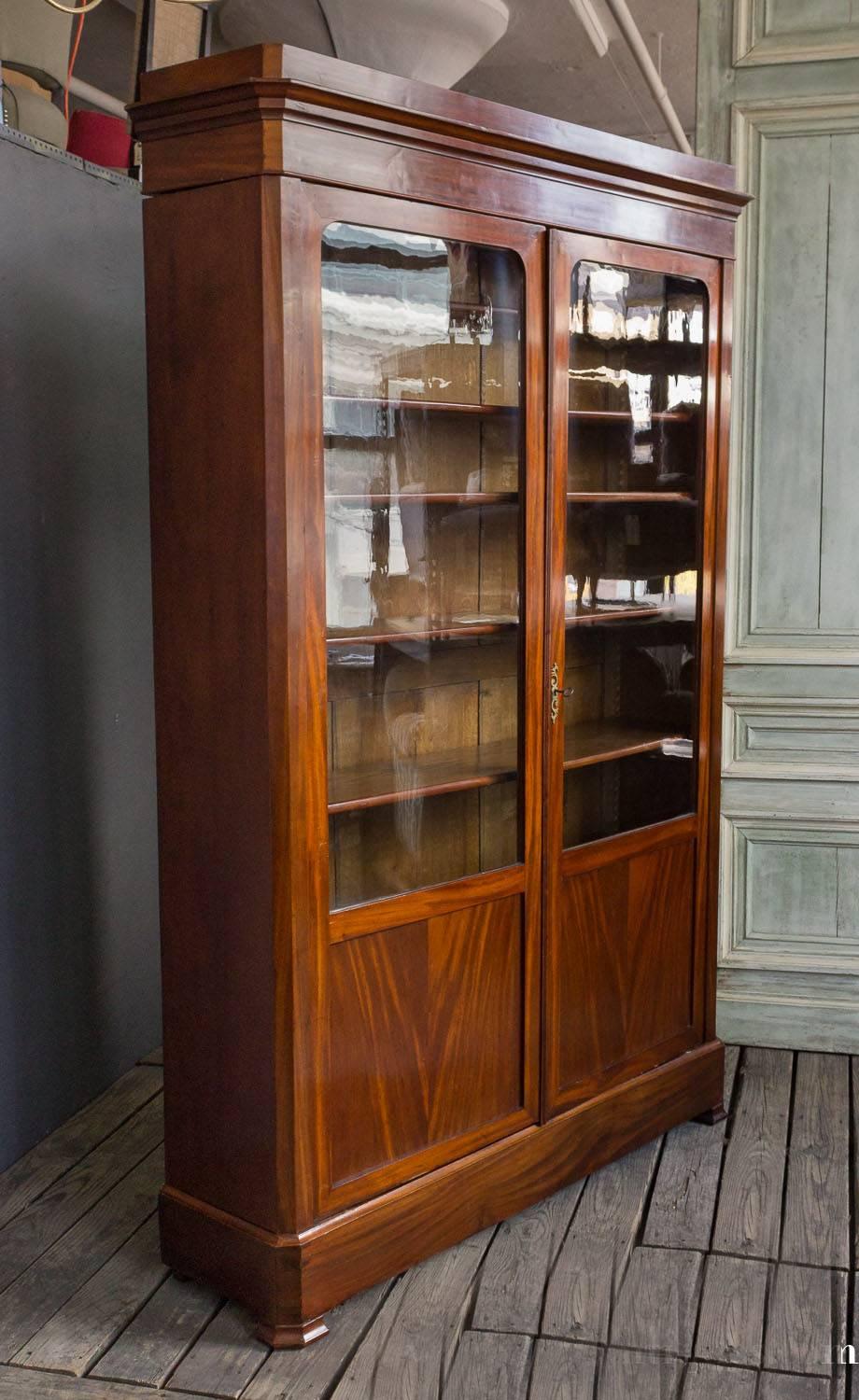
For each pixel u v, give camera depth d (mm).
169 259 2088
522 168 2303
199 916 2229
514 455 2420
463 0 3529
